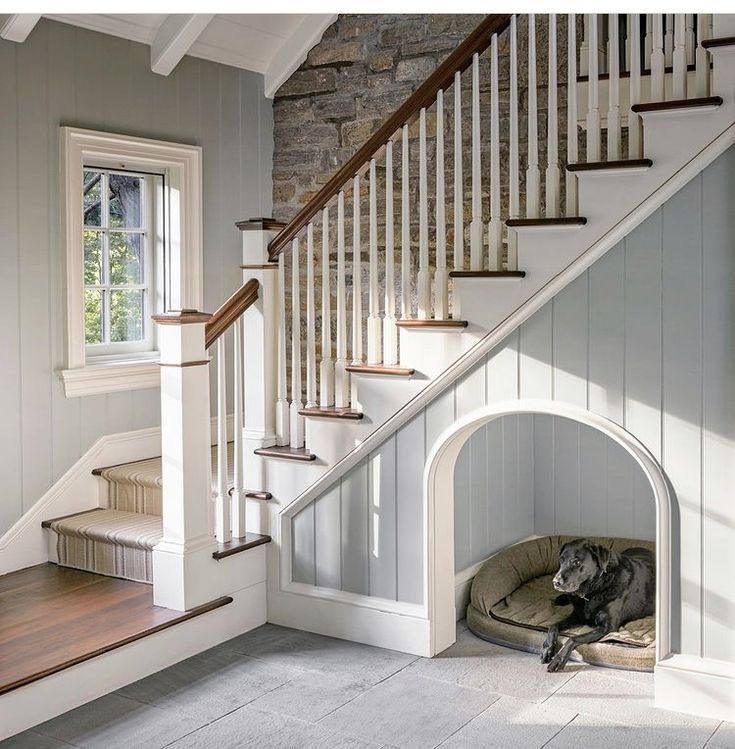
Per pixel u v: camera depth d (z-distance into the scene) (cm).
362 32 537
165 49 491
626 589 406
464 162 501
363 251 534
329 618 418
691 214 330
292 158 570
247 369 438
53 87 455
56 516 466
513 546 483
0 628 371
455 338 376
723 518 333
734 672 333
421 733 325
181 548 390
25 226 446
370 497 407
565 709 343
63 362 467
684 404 337
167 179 524
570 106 349
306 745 317
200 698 353
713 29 320
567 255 350
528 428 513
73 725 331
